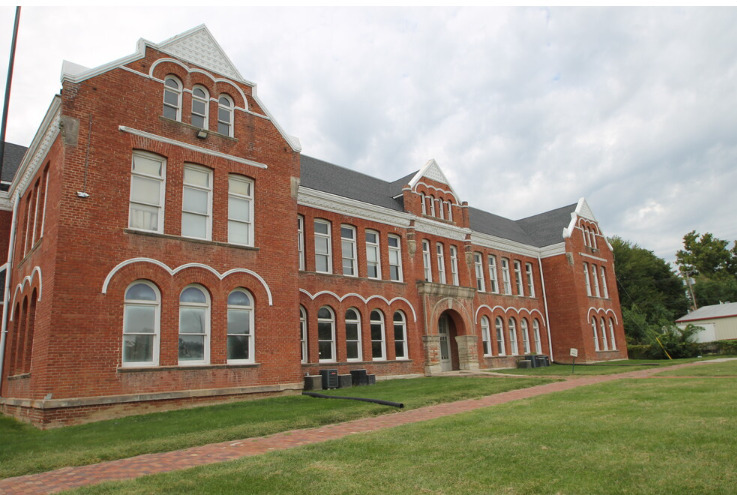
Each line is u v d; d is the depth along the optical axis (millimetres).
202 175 18188
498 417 11531
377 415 13422
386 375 25781
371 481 6797
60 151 15227
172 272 16312
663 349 43312
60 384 13641
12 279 20000
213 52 19297
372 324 26312
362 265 26156
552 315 39750
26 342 16188
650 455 7383
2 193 21734
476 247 34812
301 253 23719
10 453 9961
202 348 16859
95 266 14805
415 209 30047
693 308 70125
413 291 28500
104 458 9367
